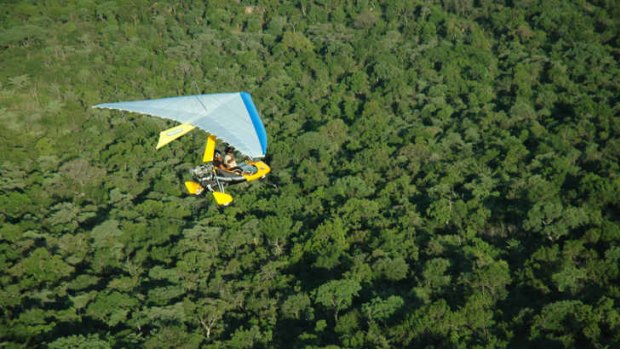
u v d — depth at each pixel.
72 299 83.62
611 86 141.75
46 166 121.31
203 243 96.38
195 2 193.88
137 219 103.31
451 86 150.62
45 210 108.50
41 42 167.00
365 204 103.00
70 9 182.38
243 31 189.00
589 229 89.44
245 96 32.38
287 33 174.25
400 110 143.38
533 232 95.00
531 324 75.12
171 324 80.06
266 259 94.44
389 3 192.75
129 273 92.62
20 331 77.12
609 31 164.75
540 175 106.12
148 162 123.81
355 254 92.12
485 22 184.88
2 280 87.56
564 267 81.31
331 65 164.00
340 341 75.44
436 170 115.75
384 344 72.88
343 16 190.88
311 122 139.25
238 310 86.12
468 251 89.25
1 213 105.44
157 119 137.62
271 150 125.25
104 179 117.19
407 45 173.00
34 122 133.38
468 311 75.50
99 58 159.62
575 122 126.69
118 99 146.75
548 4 181.12
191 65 162.25
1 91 141.75
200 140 129.88
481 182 107.94
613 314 71.62
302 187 114.88
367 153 121.06
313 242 94.12
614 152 113.88
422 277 86.88
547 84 144.25
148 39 174.00
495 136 126.81
